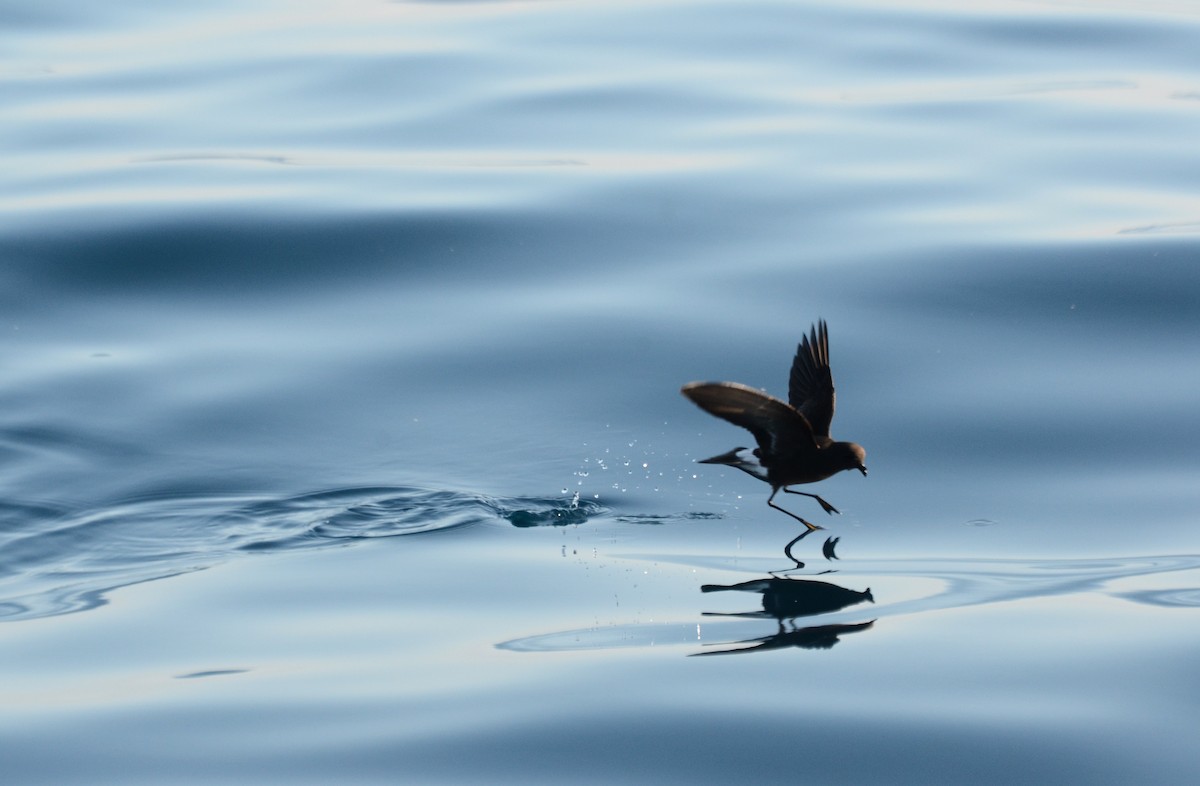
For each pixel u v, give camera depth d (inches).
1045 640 417.4
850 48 969.5
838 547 506.0
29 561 504.1
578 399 623.5
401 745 356.5
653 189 781.3
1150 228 730.2
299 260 728.3
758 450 443.5
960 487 552.7
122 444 592.7
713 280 701.3
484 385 635.5
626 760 350.0
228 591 468.8
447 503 545.3
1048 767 348.8
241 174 816.3
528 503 547.5
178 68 981.8
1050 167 796.6
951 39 979.9
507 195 780.0
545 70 947.3
